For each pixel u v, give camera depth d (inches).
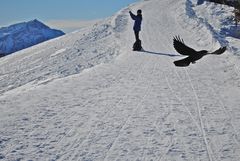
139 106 529.7
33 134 421.7
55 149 380.5
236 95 588.1
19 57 1624.0
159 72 767.1
